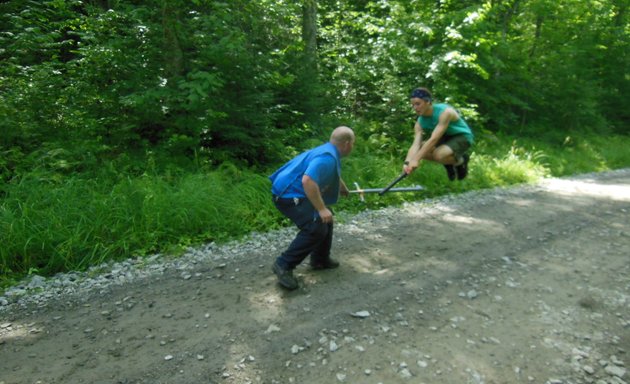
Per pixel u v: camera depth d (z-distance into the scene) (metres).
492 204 6.57
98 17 6.15
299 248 3.35
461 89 10.51
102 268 3.78
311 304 3.18
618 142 14.47
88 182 4.89
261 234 4.79
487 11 9.72
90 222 4.19
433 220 5.57
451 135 3.66
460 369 2.46
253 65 6.46
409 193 6.75
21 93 5.53
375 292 3.39
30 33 5.98
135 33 5.95
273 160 6.83
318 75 8.52
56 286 3.46
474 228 5.25
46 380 2.32
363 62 10.02
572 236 5.01
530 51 13.80
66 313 3.04
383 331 2.84
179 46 6.05
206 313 3.04
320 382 2.33
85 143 5.43
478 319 3.03
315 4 9.20
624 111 17.03
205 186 5.17
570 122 13.75
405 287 3.50
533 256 4.32
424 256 4.23
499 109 12.34
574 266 4.07
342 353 2.59
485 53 10.35
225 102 6.10
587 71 13.89
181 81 5.43
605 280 3.76
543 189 7.93
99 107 6.10
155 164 5.65
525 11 12.95
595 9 14.18
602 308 3.25
